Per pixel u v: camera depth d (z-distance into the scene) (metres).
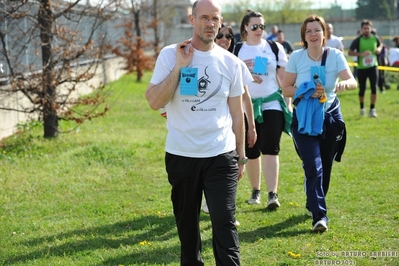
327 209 6.91
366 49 14.66
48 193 7.99
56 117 11.72
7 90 10.66
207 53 4.57
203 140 4.56
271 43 7.11
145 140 11.95
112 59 25.95
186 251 4.83
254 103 6.89
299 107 6.18
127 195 7.92
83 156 10.04
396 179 8.26
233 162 4.63
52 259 5.57
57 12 11.34
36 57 11.95
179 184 4.68
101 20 12.17
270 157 7.05
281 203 7.30
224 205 4.50
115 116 15.52
